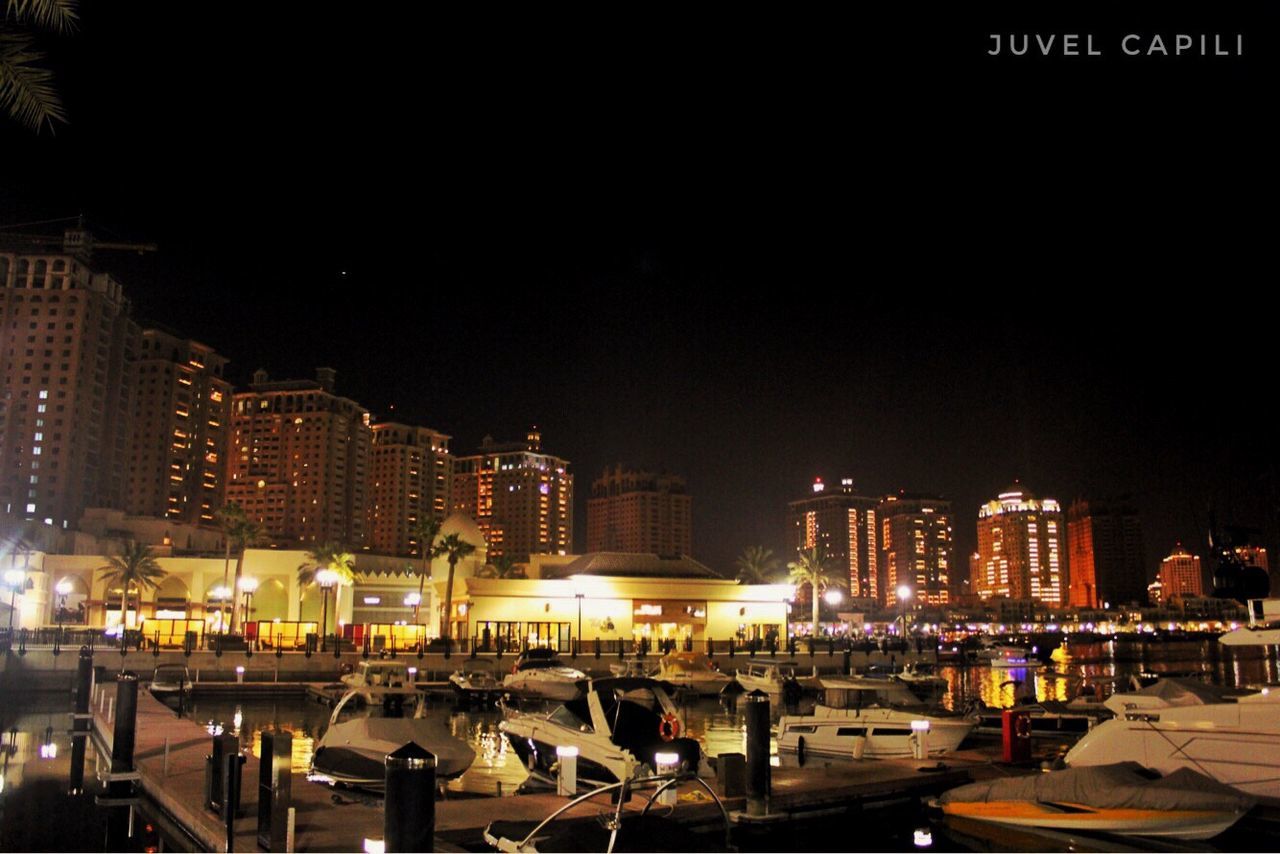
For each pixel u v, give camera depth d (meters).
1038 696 66.94
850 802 21.62
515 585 88.12
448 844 16.34
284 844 16.41
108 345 160.88
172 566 96.88
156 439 183.62
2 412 146.88
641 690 25.25
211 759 19.48
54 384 150.25
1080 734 34.81
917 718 30.00
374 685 53.25
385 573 97.50
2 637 67.06
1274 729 21.05
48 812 22.45
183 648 68.19
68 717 47.44
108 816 22.05
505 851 15.96
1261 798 20.48
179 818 20.08
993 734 34.50
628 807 19.23
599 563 94.62
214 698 58.88
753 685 60.81
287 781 16.73
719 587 93.75
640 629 90.75
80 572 94.31
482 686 56.22
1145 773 21.83
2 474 145.25
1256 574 27.19
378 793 24.84
